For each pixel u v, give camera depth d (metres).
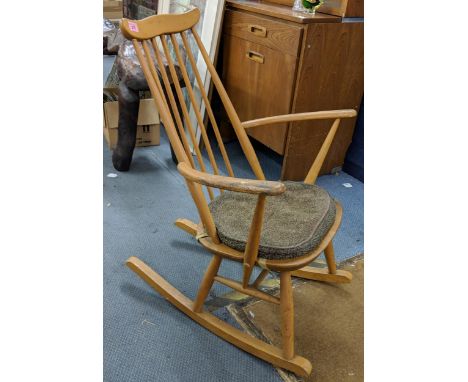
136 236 1.55
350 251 1.52
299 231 0.96
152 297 1.28
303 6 1.66
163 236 1.56
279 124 1.76
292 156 1.82
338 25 1.59
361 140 1.98
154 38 1.06
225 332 1.13
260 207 0.80
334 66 1.68
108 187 1.85
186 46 1.18
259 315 1.23
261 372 1.06
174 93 1.99
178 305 1.23
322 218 1.01
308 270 1.37
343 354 1.12
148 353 1.10
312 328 1.19
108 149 2.19
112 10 3.48
